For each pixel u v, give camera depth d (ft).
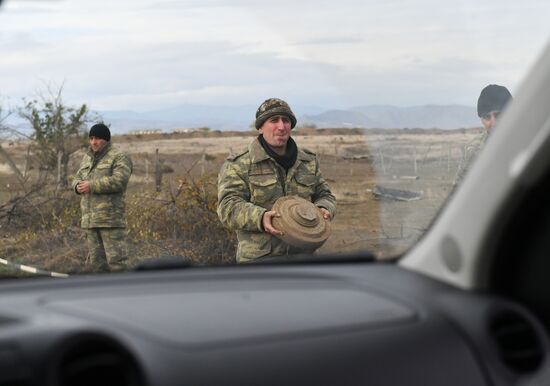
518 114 6.11
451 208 6.84
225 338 5.77
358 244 17.61
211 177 36.01
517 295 6.73
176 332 5.73
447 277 6.88
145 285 6.54
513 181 6.16
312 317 6.15
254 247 19.22
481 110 13.88
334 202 19.67
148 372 5.49
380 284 6.79
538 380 6.24
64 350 5.55
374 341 6.10
